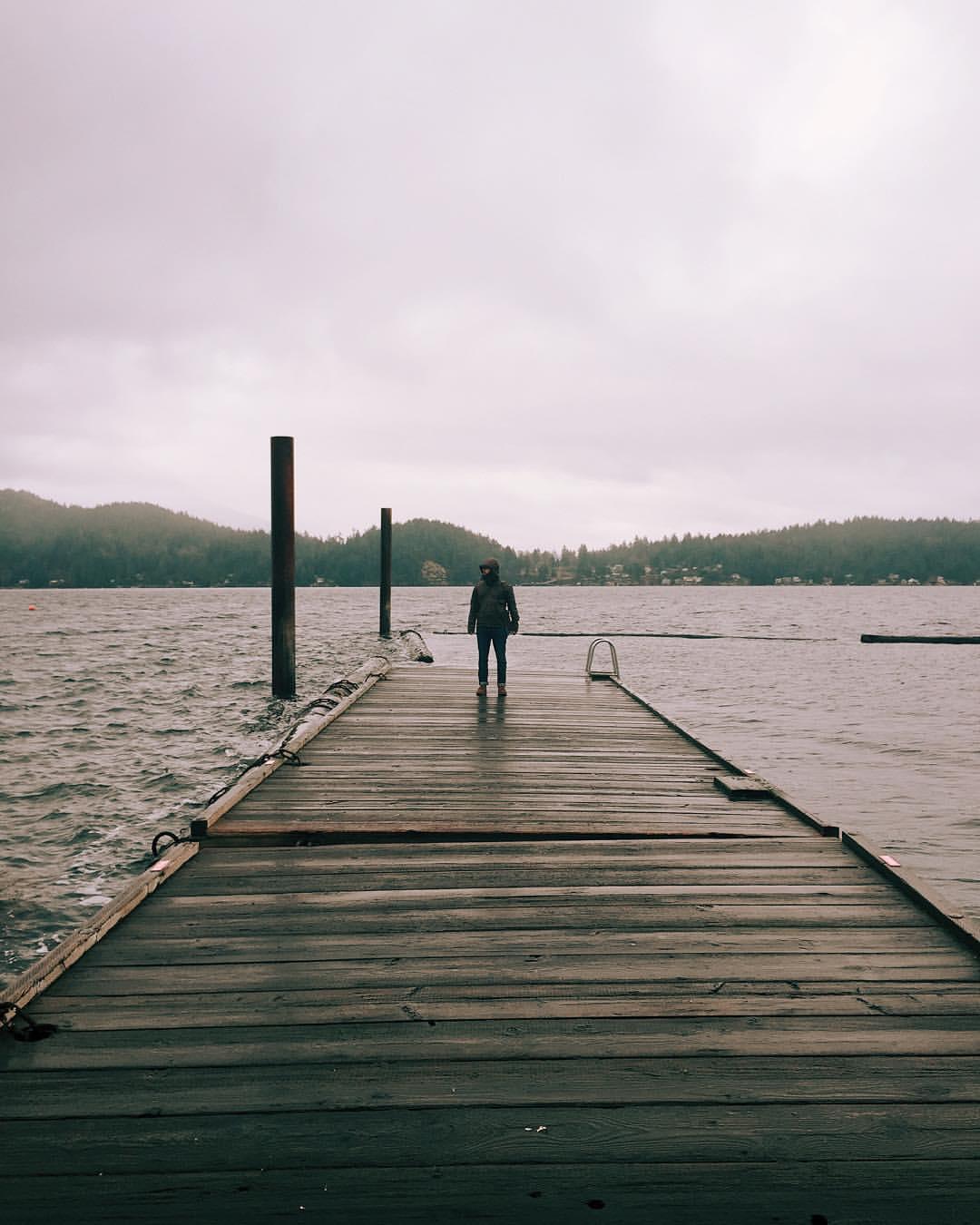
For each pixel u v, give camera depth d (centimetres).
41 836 805
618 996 339
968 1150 248
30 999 329
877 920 419
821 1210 226
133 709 1622
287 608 1555
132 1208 224
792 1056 295
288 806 630
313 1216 223
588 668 1505
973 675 2556
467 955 378
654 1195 231
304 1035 308
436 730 970
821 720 1686
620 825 582
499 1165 242
